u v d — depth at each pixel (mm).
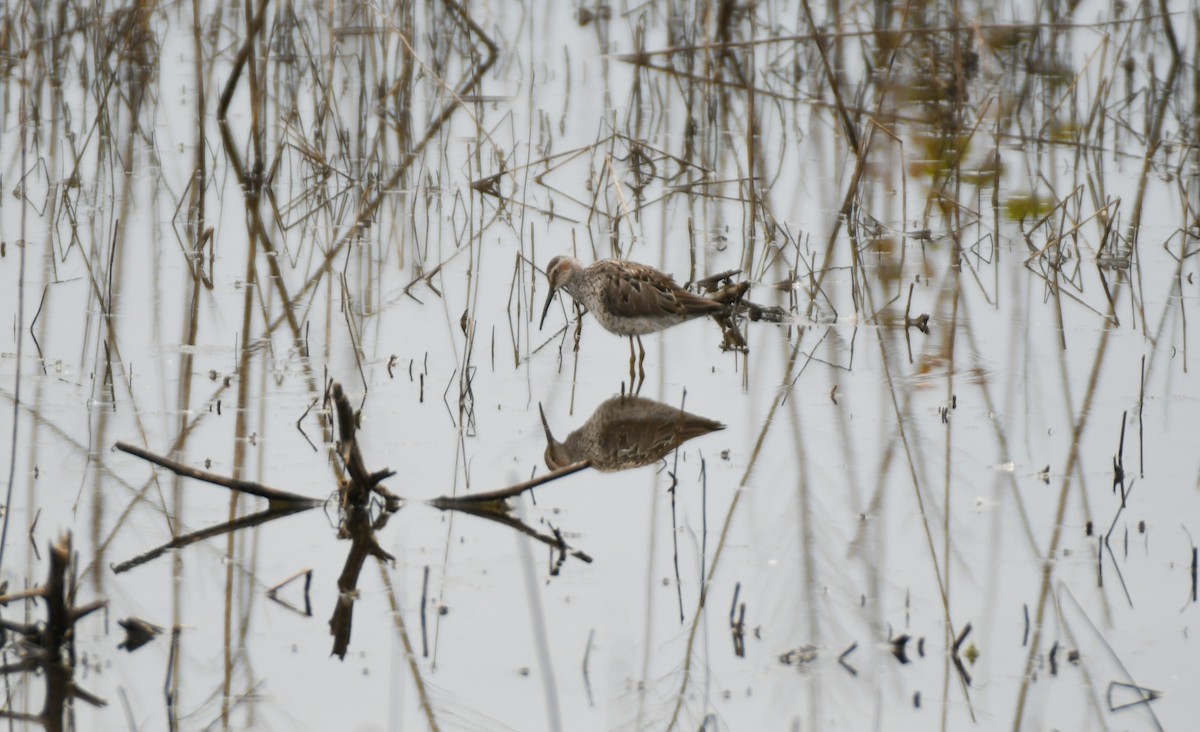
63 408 19781
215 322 23578
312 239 28062
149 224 28078
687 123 34156
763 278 26531
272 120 34938
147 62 38062
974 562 16141
